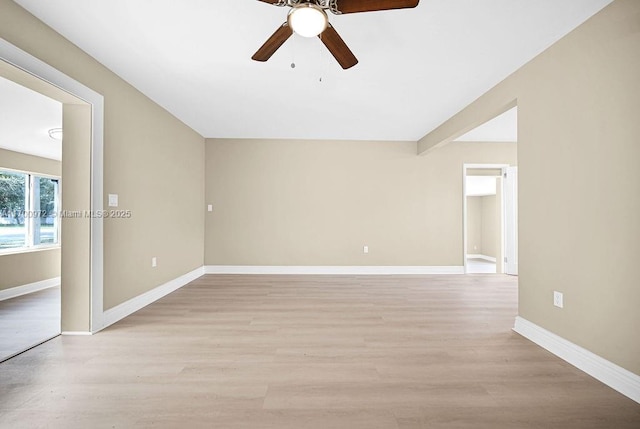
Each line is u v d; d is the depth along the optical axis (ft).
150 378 6.24
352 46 7.96
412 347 7.80
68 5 6.43
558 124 7.42
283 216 17.83
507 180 17.83
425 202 17.99
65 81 7.58
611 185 6.07
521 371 6.59
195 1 6.29
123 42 7.84
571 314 7.00
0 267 13.24
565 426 4.84
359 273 17.84
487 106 10.74
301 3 5.18
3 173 14.94
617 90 5.96
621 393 5.76
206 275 17.21
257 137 17.57
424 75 9.58
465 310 10.92
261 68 9.23
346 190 17.90
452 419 5.01
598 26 6.36
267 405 5.37
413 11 6.56
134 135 10.66
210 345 7.88
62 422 4.87
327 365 6.84
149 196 11.70
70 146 8.50
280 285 14.83
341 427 4.81
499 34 7.34
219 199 17.74
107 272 9.32
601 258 6.27
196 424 4.85
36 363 6.85
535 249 8.18
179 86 10.53
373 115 13.52
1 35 6.15
